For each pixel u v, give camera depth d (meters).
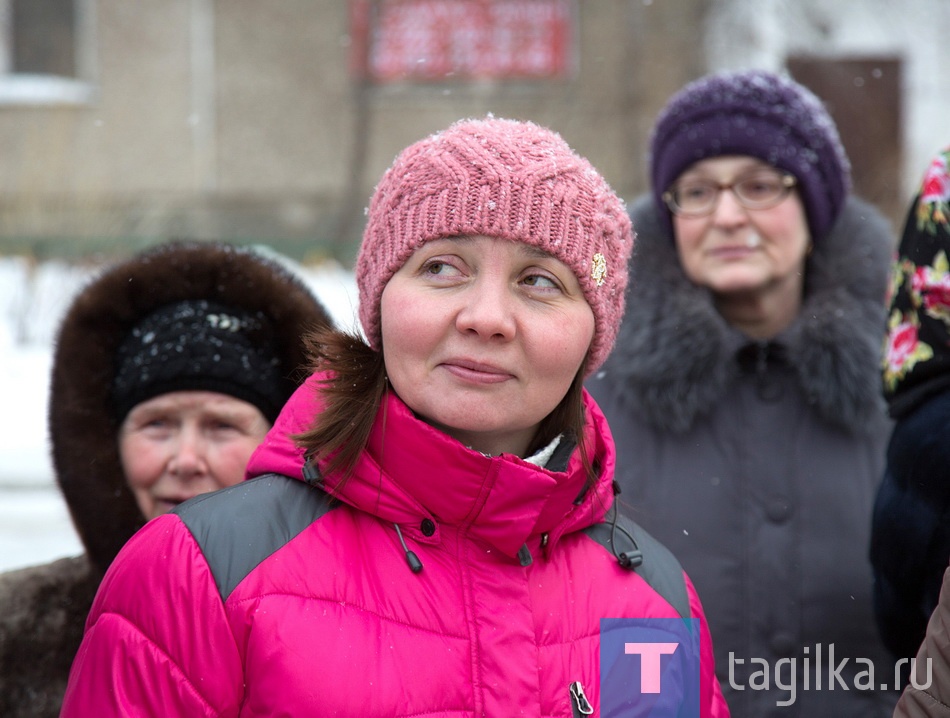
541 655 1.46
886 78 12.31
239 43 12.50
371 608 1.41
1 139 12.20
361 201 12.45
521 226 1.44
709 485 2.32
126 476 1.90
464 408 1.43
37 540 5.38
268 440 1.56
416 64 12.48
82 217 11.24
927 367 1.76
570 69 12.25
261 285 1.94
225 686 1.37
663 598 1.61
